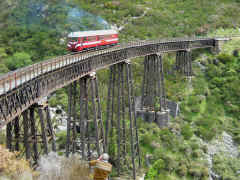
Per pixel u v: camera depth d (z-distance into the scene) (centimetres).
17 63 5934
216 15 8819
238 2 9800
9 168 1583
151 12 8844
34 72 2347
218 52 6762
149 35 7656
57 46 6719
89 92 4669
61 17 7669
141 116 5050
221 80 6050
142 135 4775
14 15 7631
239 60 6400
